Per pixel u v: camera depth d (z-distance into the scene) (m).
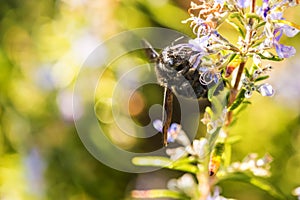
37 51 0.66
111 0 0.63
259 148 0.60
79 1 0.63
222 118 0.44
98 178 0.62
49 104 0.64
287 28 0.42
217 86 0.43
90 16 0.64
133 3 0.63
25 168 0.62
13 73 0.66
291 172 0.59
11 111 0.65
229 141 0.47
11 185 0.61
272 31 0.42
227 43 0.43
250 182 0.48
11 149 0.64
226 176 0.48
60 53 0.64
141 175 0.62
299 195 0.51
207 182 0.48
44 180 0.62
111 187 0.62
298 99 0.59
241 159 0.60
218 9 0.42
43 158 0.62
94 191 0.62
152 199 0.57
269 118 0.60
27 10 0.68
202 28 0.42
